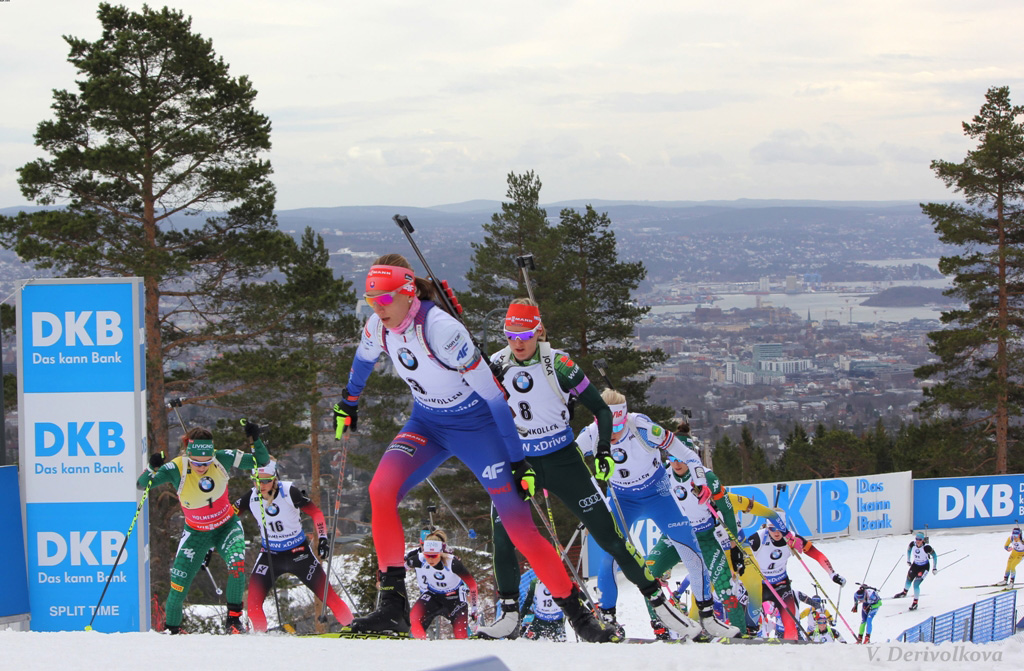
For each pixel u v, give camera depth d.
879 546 20.02
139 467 7.88
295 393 20.11
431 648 3.17
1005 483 21.61
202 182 19.50
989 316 29.62
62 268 17.81
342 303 21.86
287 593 18.00
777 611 10.71
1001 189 28.75
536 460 4.75
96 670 2.64
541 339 4.67
